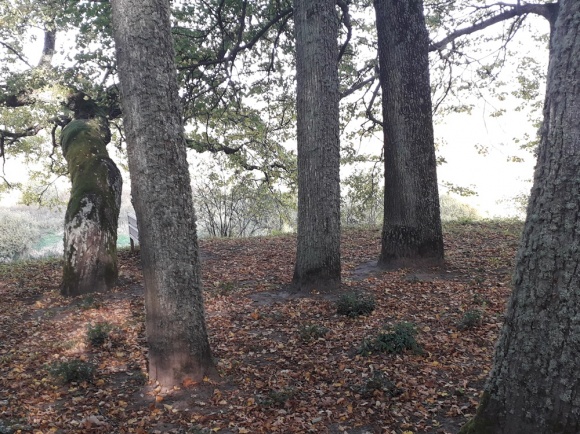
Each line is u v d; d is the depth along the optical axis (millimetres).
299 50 8828
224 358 6512
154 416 5020
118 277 11086
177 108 5430
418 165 10227
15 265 15375
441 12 14359
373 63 14359
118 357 6781
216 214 22203
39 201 21453
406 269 10219
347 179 19141
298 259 9375
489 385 3340
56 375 5977
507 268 9914
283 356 6516
